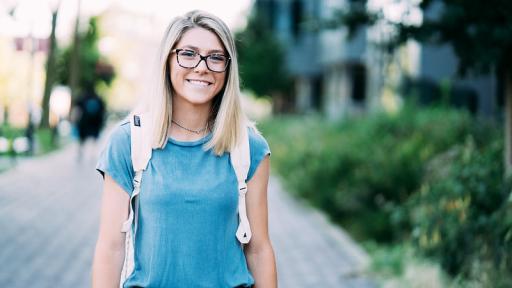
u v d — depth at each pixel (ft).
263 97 120.37
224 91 8.46
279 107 128.47
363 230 29.17
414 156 31.12
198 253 7.98
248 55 117.50
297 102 128.98
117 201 8.16
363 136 38.60
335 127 50.01
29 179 44.57
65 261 23.44
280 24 122.72
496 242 17.15
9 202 34.71
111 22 140.67
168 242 7.94
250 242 8.63
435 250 19.43
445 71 53.88
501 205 18.56
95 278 8.19
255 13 119.55
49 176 47.06
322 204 34.42
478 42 19.66
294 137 53.78
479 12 19.56
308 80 124.26
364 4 22.93
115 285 8.21
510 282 16.61
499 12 19.38
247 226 8.33
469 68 20.61
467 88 51.44
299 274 22.89
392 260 22.41
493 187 19.33
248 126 8.62
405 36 21.61
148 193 8.02
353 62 91.04
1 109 72.28
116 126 8.38
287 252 26.32
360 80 94.84
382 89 57.21
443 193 20.58
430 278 18.99
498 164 20.75
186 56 8.35
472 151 22.18
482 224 18.10
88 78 123.13
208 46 8.38
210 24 8.44
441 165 26.81
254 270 8.67
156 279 7.92
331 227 31.14
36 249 24.95
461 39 20.42
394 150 32.96
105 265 8.16
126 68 184.34
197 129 8.50
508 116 21.01
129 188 8.15
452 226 18.85
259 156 8.51
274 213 35.73
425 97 52.95
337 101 98.32
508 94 21.07
